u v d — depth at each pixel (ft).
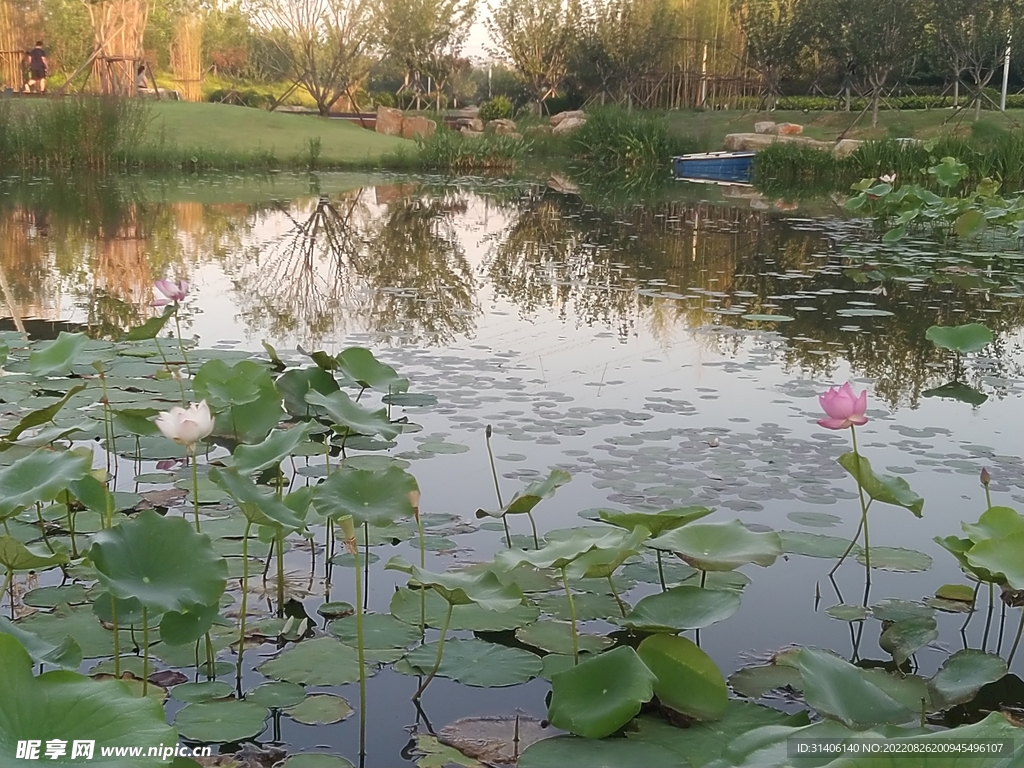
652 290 20.43
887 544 8.25
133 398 11.71
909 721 5.16
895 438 10.87
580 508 8.80
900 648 6.44
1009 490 9.32
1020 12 62.08
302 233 28.84
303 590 7.31
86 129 48.32
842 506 8.96
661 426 11.17
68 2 67.51
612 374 13.52
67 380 12.51
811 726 4.69
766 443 10.57
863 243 28.81
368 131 68.23
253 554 7.92
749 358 14.49
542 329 16.46
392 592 7.30
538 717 5.65
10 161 47.57
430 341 15.48
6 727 3.94
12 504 6.20
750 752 4.53
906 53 65.98
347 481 6.98
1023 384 13.28
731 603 6.06
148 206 34.53
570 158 71.92
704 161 58.08
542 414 11.58
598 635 6.67
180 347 13.96
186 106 65.82
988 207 31.68
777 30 75.66
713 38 80.59
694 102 81.87
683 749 5.21
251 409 10.14
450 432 10.92
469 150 59.67
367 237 28.45
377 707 5.73
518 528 8.41
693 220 34.55
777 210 38.60
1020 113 66.59
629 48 82.33
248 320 16.88
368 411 9.51
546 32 86.22
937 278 22.35
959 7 62.75
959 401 12.45
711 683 5.66
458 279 21.67
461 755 5.21
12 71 67.77
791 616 7.02
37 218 30.60
